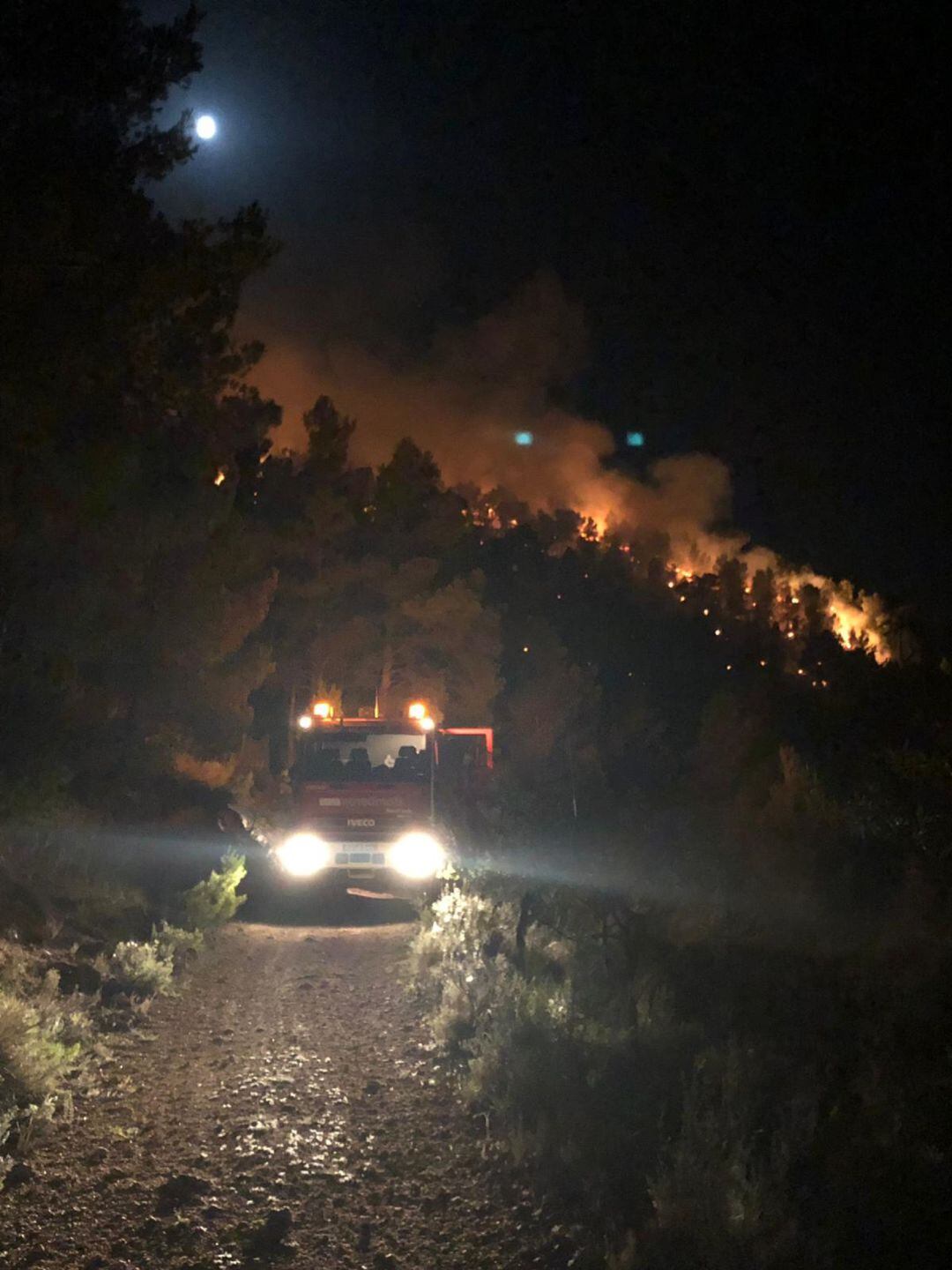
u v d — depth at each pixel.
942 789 12.34
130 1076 8.13
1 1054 7.35
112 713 14.95
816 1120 5.75
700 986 8.37
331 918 16.81
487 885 12.70
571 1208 5.77
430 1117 7.23
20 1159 6.48
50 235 11.19
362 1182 6.30
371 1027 9.52
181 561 17.03
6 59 11.55
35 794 12.42
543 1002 8.17
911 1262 4.75
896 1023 6.95
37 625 12.81
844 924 9.19
